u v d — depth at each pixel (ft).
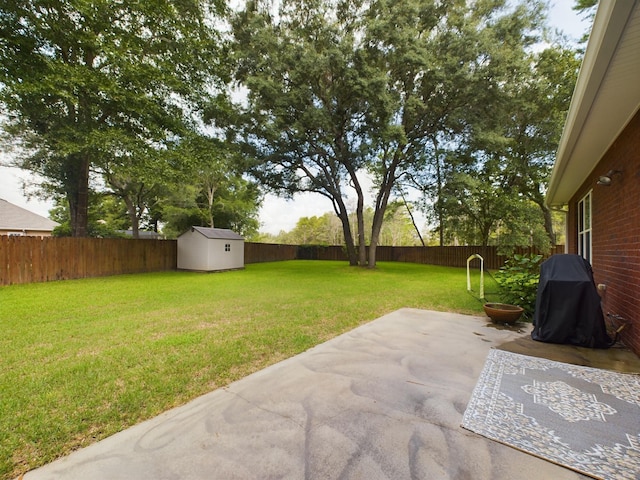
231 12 35.78
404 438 5.78
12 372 8.86
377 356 10.13
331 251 76.23
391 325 14.06
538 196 43.62
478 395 7.48
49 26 26.61
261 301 19.79
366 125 36.68
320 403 7.11
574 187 21.39
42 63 27.17
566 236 27.63
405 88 38.19
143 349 10.78
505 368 9.12
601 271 15.48
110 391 7.79
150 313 16.34
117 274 35.76
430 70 34.12
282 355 10.34
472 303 19.30
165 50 32.65
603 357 10.03
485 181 41.47
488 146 35.91
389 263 60.70
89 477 4.86
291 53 32.91
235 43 36.50
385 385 8.02
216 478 4.81
